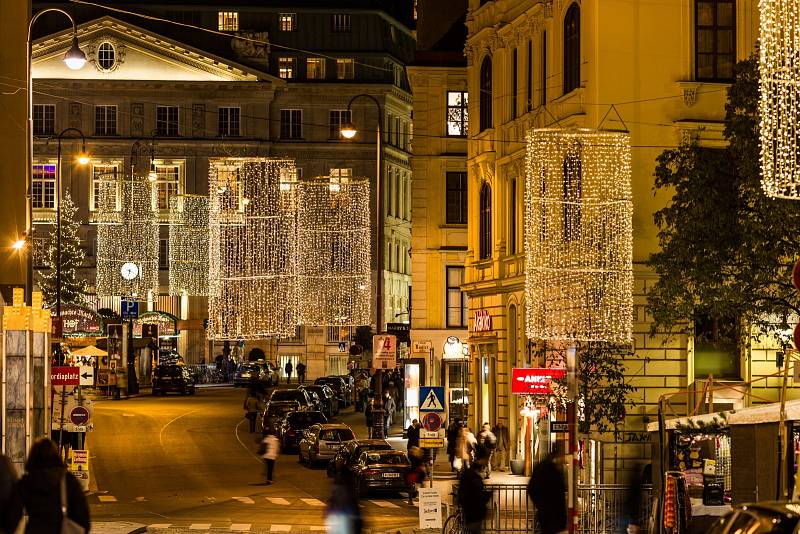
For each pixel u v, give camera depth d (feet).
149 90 603.26
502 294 271.49
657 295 194.59
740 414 125.70
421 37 372.17
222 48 612.70
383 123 622.13
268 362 561.43
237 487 237.04
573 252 216.95
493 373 279.28
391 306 631.56
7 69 226.99
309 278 556.51
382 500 226.99
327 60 618.85
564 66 234.58
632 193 215.72
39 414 180.86
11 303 214.90
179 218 588.50
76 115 600.80
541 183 224.94
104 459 280.72
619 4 217.77
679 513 133.49
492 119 281.13
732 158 185.16
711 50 221.25
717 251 182.91
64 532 85.87
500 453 262.47
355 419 403.34
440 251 357.20
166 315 546.26
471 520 132.26
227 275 541.34
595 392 207.51
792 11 124.98
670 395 188.85
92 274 600.80
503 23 273.33
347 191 582.76
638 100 217.77
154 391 460.55
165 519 187.93
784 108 128.36
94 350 293.84
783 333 201.16
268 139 609.01
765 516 84.69
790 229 172.04
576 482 151.23
